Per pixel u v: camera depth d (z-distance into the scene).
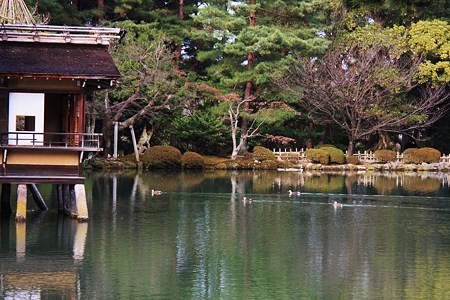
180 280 21.34
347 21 67.50
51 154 28.50
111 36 29.52
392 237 28.09
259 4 63.19
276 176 54.16
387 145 69.69
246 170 59.78
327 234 28.53
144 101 58.41
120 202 36.34
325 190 43.91
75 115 28.91
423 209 35.91
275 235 28.22
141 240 26.58
